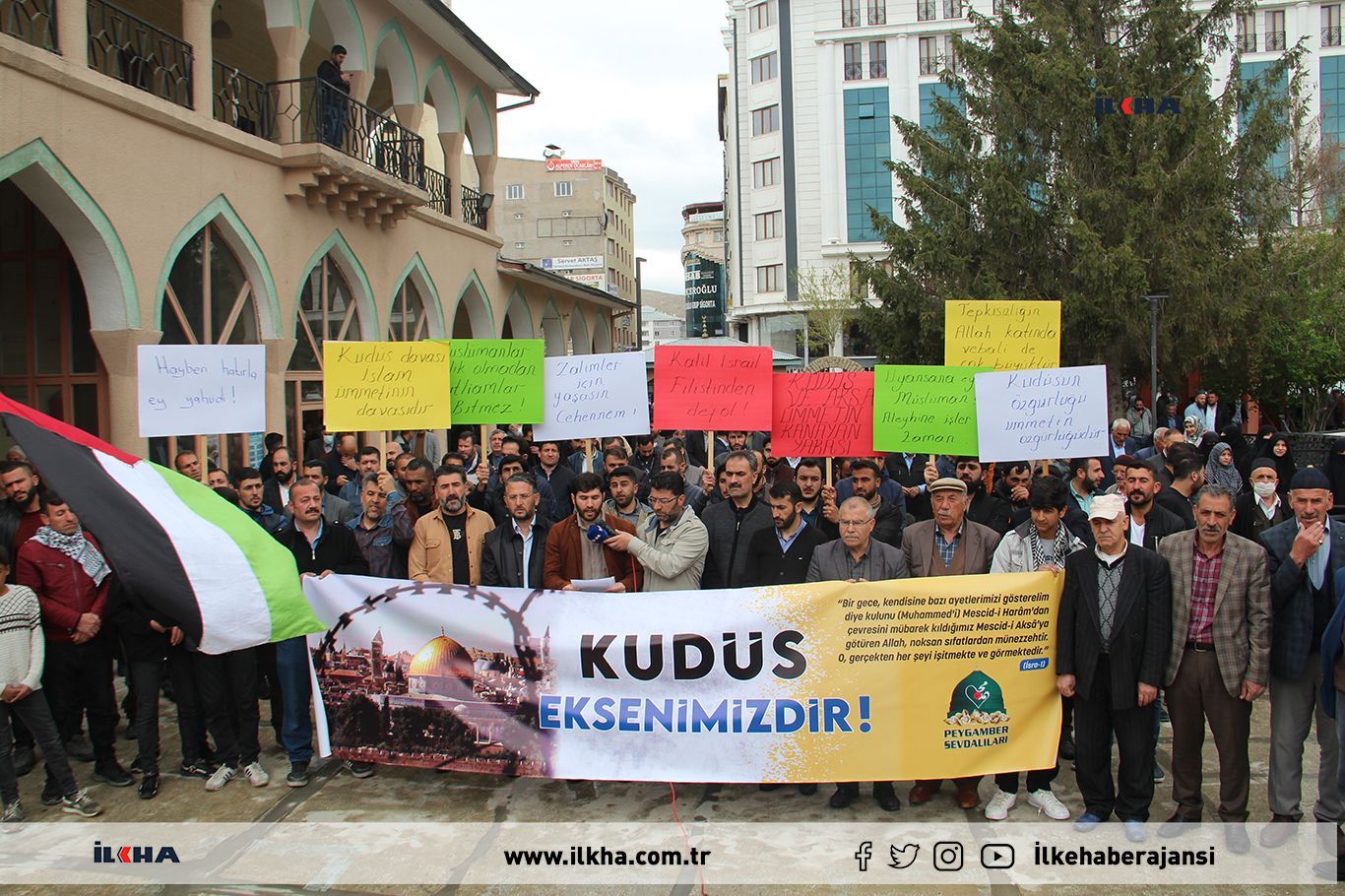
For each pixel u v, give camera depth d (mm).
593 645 5637
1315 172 32344
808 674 5441
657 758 5559
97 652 6070
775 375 8211
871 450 8016
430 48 17906
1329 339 24312
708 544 6199
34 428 5164
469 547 6539
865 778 5410
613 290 83375
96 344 10312
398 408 8031
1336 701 4820
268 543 5504
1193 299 21391
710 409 8211
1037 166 23703
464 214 20031
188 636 5215
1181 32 23438
